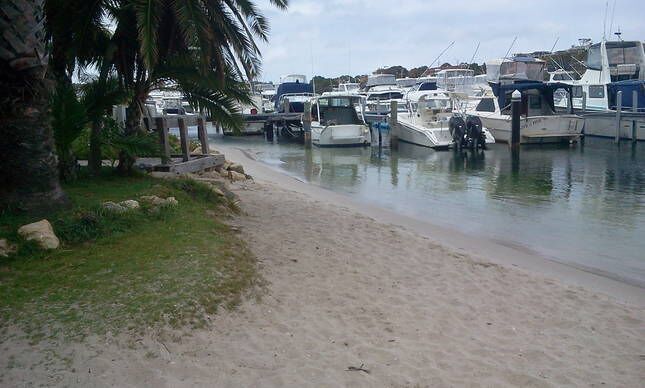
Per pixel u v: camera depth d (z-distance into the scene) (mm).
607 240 11992
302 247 8820
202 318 5711
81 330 5242
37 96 7383
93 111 10195
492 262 9109
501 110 30953
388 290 7352
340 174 22016
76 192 9227
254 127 37531
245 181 15625
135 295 5891
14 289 5848
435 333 6117
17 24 6926
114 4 10594
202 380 4781
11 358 4812
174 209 8945
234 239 8297
